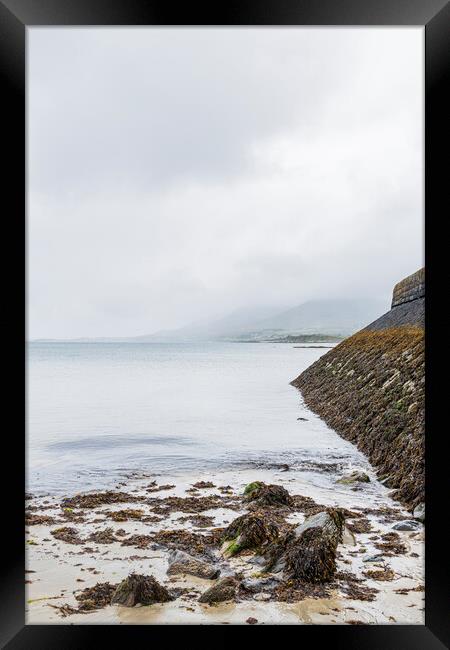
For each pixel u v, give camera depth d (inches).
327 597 201.5
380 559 238.8
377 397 553.6
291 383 1180.5
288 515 310.0
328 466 433.4
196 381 1344.7
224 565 234.2
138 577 201.6
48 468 441.1
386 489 362.9
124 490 372.5
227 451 500.1
